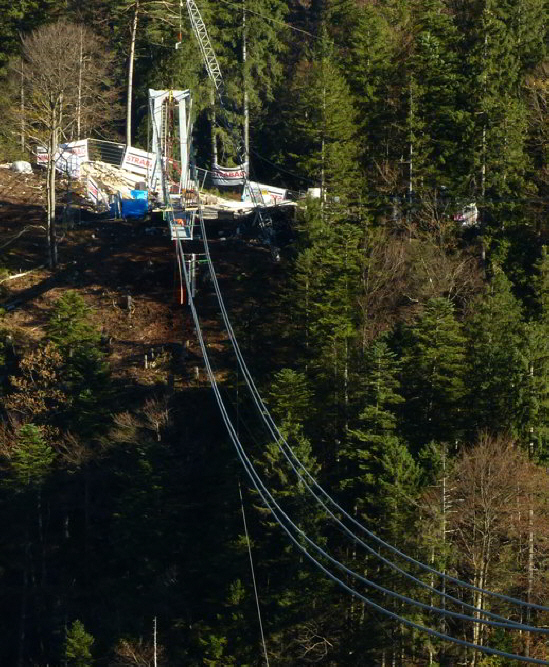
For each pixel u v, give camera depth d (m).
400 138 116.06
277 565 83.50
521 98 118.00
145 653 84.19
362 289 97.12
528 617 76.44
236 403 94.88
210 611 85.19
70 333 102.56
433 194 111.44
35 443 95.75
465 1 123.31
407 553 77.06
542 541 77.44
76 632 86.12
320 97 110.94
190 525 90.25
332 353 91.56
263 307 109.81
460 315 98.31
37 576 98.19
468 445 85.62
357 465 85.12
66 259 126.44
